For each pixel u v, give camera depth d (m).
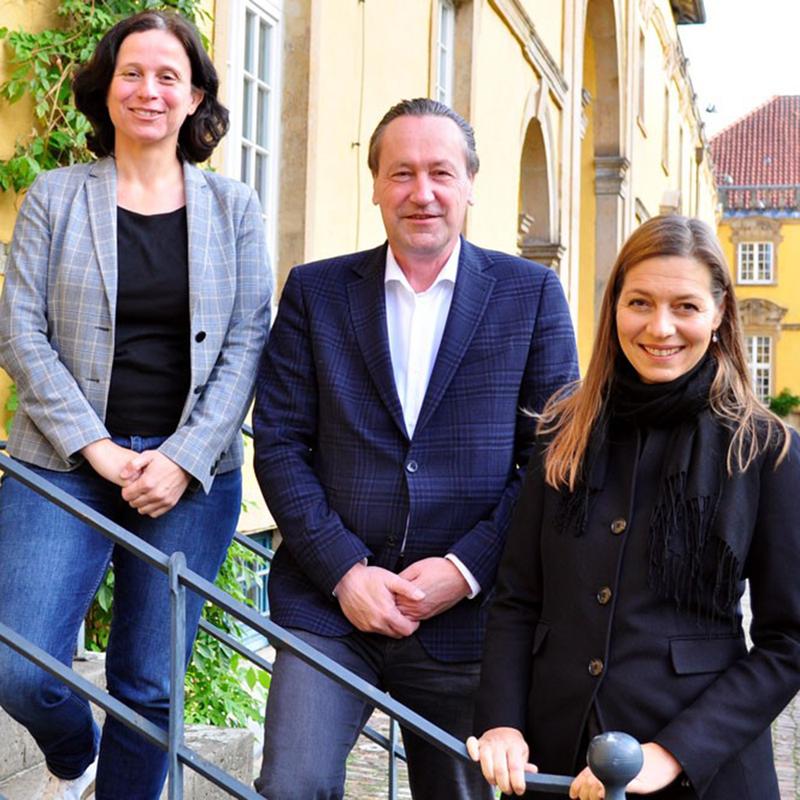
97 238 2.88
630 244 2.41
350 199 8.15
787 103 55.84
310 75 7.29
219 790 4.05
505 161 12.66
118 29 2.94
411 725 2.32
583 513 2.41
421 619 2.90
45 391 2.82
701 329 2.34
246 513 6.70
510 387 2.98
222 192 3.04
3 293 2.93
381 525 2.94
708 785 2.25
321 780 2.81
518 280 3.07
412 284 3.04
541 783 2.21
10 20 4.72
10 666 2.78
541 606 2.54
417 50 9.52
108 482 2.96
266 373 3.09
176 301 2.91
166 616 2.96
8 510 2.89
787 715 8.11
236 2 6.66
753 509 2.29
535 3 13.92
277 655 2.97
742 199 50.47
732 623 2.35
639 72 23.34
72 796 3.14
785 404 48.38
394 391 2.96
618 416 2.44
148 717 2.99
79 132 4.90
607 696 2.33
